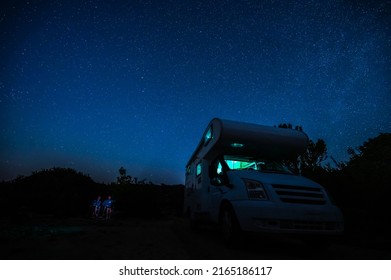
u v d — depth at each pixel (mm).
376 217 6473
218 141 6559
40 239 6086
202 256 4723
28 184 17875
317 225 4855
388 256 5242
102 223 11250
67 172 20203
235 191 5484
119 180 18969
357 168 7539
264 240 7043
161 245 5711
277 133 6992
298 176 6129
